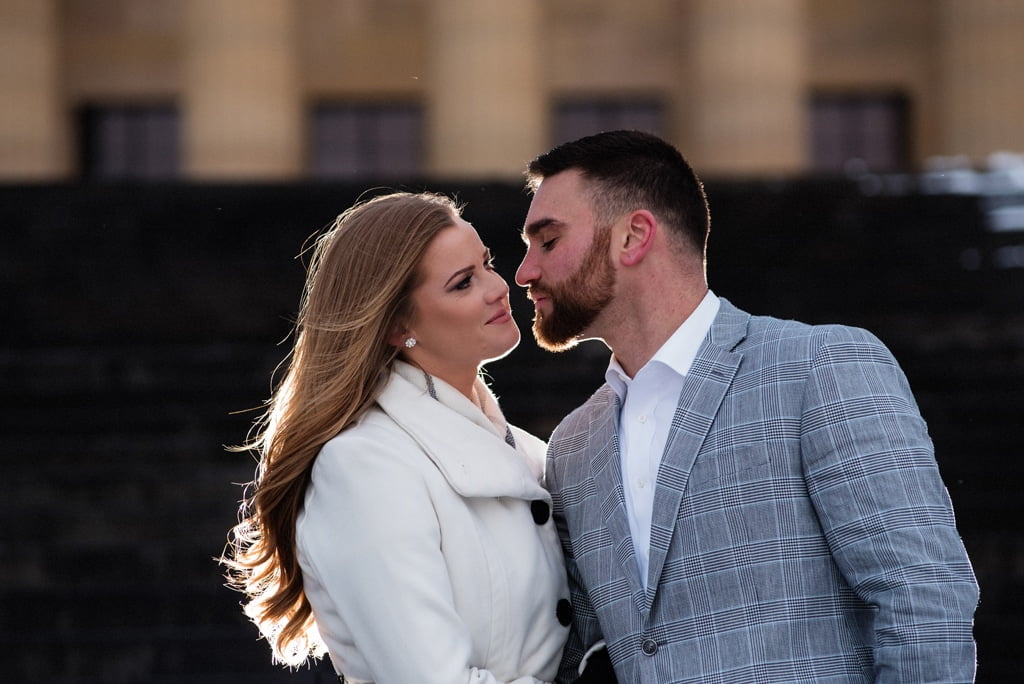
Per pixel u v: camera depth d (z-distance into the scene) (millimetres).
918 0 36812
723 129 31703
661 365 5117
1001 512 12461
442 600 4805
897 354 16172
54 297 19359
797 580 4684
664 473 4902
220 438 15141
